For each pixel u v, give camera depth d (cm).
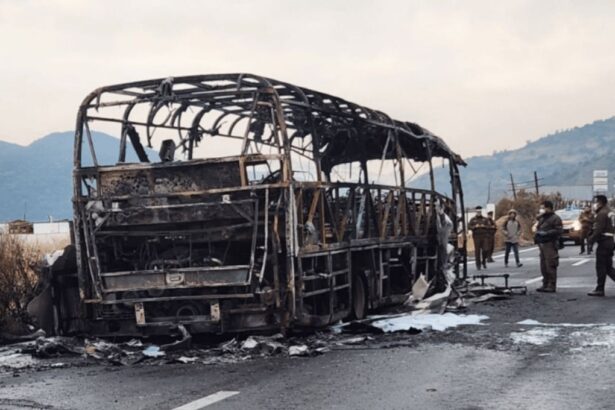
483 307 1426
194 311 1030
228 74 1043
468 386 752
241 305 1019
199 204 1024
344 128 1311
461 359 898
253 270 1008
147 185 1048
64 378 838
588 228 3083
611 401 681
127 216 1046
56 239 1513
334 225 1160
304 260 1077
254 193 1018
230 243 1056
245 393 734
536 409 657
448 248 1655
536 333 1085
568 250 3538
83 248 1066
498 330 1123
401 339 1059
